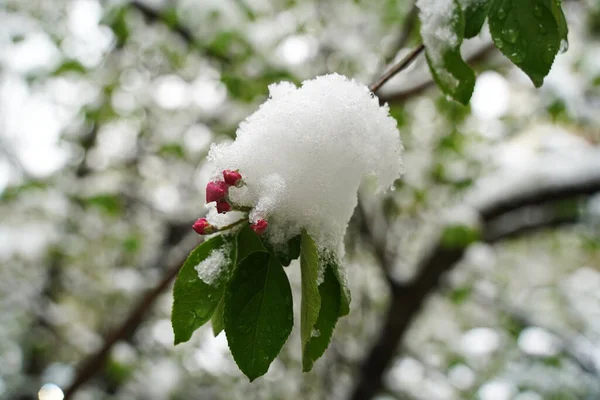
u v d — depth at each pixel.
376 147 0.72
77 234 3.54
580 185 2.75
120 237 3.40
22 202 3.36
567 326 4.17
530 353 3.63
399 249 3.57
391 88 2.29
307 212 0.65
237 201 0.64
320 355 0.63
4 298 3.74
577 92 3.11
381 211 3.19
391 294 3.11
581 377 3.61
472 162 3.20
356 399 3.18
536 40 0.72
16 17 2.80
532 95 3.23
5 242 3.50
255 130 0.68
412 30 2.48
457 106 2.82
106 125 3.19
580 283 4.55
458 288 3.30
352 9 3.24
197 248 0.63
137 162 3.59
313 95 0.71
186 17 2.48
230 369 3.45
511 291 4.27
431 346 4.04
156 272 3.54
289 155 0.67
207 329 3.38
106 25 2.45
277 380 3.64
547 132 3.86
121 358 2.94
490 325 4.03
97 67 2.71
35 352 3.85
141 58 2.85
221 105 3.02
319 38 2.96
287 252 0.65
